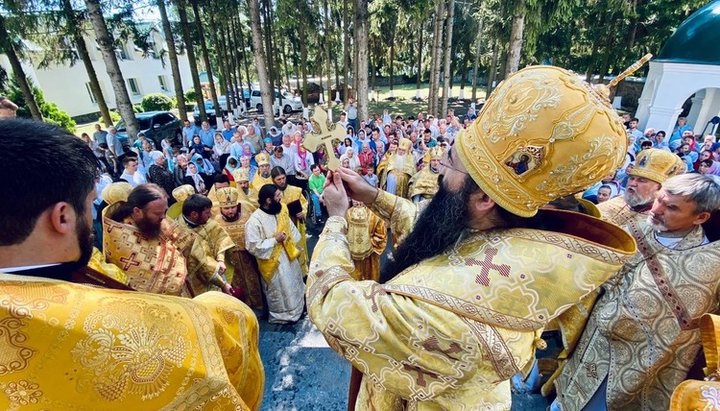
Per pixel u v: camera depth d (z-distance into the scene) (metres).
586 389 1.99
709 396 0.90
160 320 0.69
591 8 13.93
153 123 14.07
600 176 0.76
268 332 3.56
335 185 1.13
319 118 1.10
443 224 0.86
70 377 0.59
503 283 0.74
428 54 26.91
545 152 0.71
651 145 7.38
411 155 6.87
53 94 21.61
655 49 16.23
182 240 2.76
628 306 1.68
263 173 5.44
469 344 0.72
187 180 6.61
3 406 0.57
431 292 0.76
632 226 1.79
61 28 9.88
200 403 0.70
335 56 24.80
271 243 3.30
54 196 0.63
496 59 18.89
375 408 1.11
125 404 0.63
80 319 0.61
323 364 3.13
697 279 1.53
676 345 1.60
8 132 0.61
